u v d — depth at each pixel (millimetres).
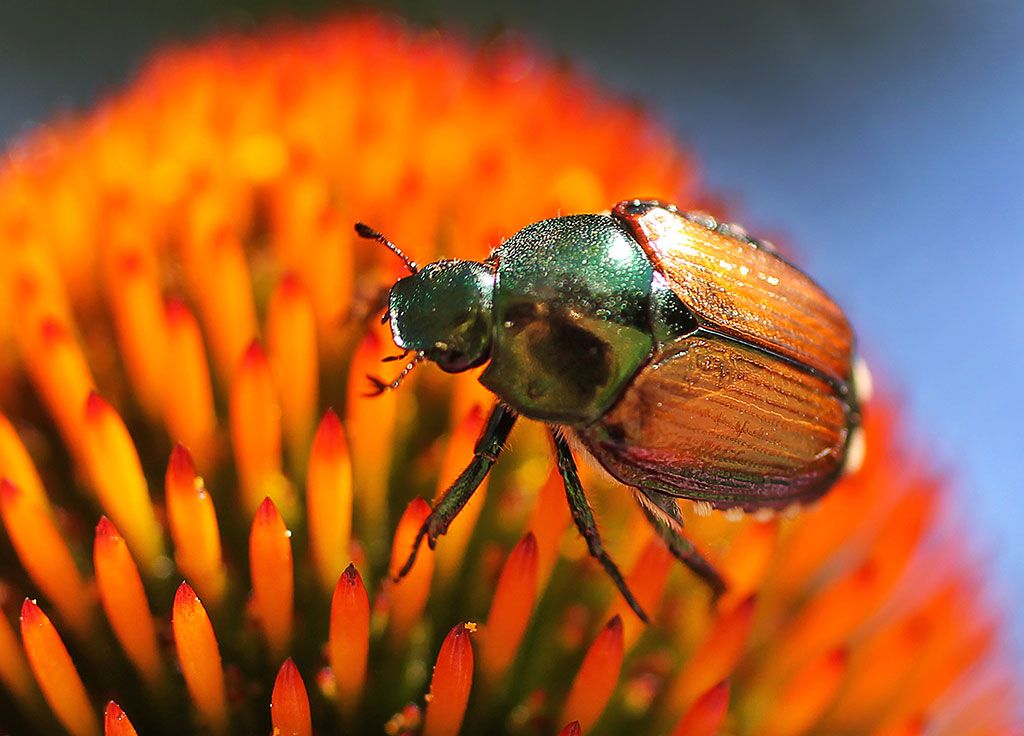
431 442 63
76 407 61
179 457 59
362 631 58
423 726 59
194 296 64
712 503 60
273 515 58
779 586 64
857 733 63
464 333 58
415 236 65
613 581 59
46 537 59
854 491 64
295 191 64
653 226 59
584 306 58
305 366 62
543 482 63
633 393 58
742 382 59
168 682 60
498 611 59
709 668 61
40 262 64
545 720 60
